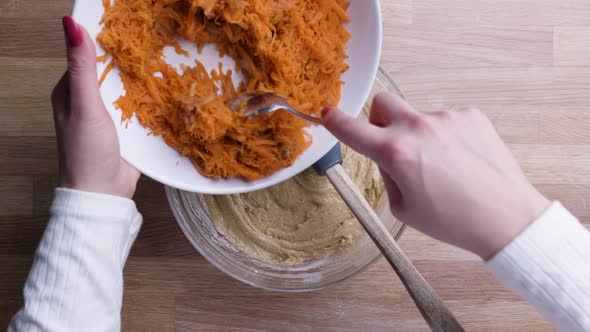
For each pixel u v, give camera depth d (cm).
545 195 63
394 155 41
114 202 50
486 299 62
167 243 62
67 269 48
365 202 55
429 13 62
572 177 62
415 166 41
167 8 53
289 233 62
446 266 62
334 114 44
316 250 62
